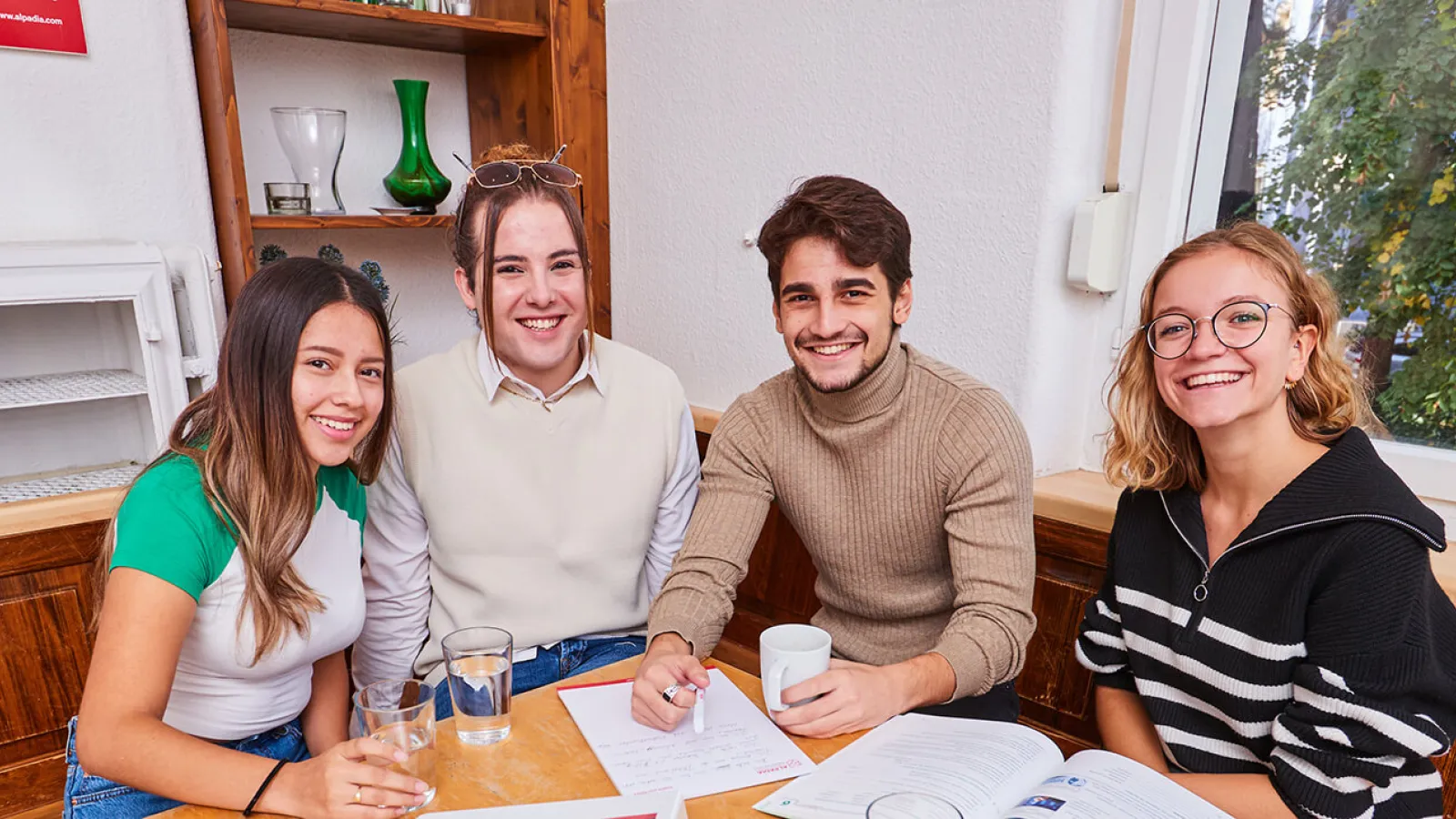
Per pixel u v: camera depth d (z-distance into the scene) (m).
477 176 1.32
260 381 1.00
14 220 1.87
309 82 2.28
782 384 1.36
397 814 0.79
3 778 1.69
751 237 2.21
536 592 1.41
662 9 2.30
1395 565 0.89
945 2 1.75
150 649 0.93
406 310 2.54
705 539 1.28
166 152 2.01
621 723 0.96
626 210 2.54
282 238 2.28
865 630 1.38
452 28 2.13
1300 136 1.58
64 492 1.83
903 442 1.23
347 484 1.20
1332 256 1.58
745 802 0.81
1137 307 1.75
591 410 1.41
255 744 1.15
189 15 1.97
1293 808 0.90
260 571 1.02
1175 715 1.09
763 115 2.13
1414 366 1.51
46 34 1.82
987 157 1.75
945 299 1.87
